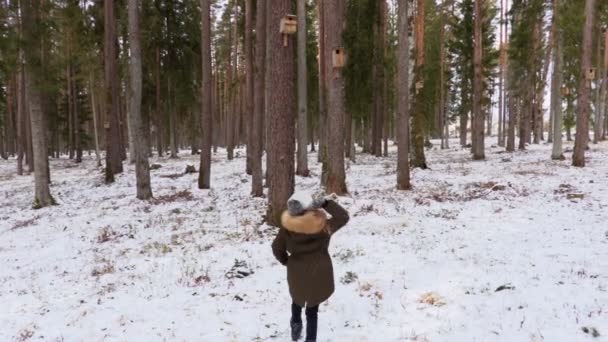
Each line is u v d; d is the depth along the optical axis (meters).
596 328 4.53
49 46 18.77
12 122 45.44
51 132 44.03
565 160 22.55
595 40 33.84
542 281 6.05
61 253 10.70
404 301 5.73
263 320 5.53
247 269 7.52
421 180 17.62
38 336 5.67
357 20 25.56
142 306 6.37
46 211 16.70
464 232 9.26
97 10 25.64
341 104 13.62
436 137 60.94
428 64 35.56
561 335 4.48
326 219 4.52
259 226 10.66
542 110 38.97
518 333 4.61
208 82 18.41
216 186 19.50
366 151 36.62
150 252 9.58
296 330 4.81
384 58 27.23
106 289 7.41
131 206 15.86
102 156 44.22
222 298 6.39
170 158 36.31
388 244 8.49
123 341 5.27
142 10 27.47
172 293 6.82
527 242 8.29
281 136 10.30
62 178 27.53
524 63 26.38
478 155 25.61
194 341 5.10
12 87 40.84
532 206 11.67
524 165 21.30
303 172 21.05
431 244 8.38
